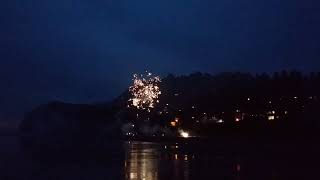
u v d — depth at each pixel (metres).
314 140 138.12
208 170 65.25
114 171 66.62
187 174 61.03
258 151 103.75
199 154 98.88
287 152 99.50
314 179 54.25
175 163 77.50
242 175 58.72
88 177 60.38
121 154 105.75
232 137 164.00
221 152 103.25
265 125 166.75
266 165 70.56
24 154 114.06
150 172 64.12
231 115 182.50
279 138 149.50
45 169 72.38
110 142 183.75
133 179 57.00
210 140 159.50
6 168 74.62
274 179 54.38
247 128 169.50
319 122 155.00
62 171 68.81
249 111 180.00
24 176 63.25
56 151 126.31
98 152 117.31
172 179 55.94
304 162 74.88
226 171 63.31
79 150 130.75
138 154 103.94
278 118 168.88
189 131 192.00
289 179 54.38
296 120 162.25
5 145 168.38
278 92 182.38
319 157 84.69
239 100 187.38
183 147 129.12
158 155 97.81
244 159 83.00
